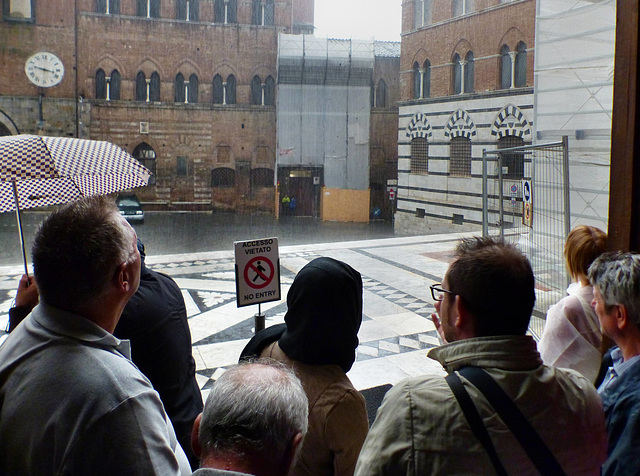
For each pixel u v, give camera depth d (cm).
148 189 3753
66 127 3584
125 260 191
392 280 1241
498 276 176
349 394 226
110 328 194
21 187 344
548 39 920
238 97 3856
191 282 1230
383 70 3969
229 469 138
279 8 3844
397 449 165
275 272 559
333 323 230
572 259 346
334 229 3297
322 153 3841
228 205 3884
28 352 180
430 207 3000
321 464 224
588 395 178
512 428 161
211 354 778
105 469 165
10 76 3494
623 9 302
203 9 3753
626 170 305
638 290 227
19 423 172
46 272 182
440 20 2891
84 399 169
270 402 145
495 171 2623
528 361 173
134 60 3666
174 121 3753
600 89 827
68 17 3528
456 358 178
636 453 202
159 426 176
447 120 2870
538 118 949
